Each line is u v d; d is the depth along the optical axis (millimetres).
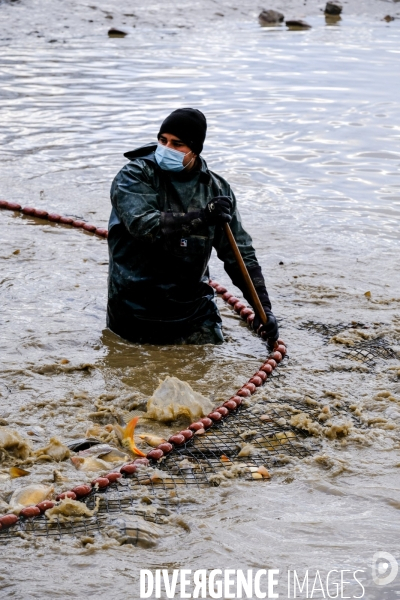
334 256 7887
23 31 17953
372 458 4621
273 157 10797
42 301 6715
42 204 9078
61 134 11406
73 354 5859
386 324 6469
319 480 4379
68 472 4430
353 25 20266
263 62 16031
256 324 6121
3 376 5457
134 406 5191
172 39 18047
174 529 3957
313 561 3730
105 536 3865
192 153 5727
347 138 11602
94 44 17234
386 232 8562
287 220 8820
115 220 5980
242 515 4066
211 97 13461
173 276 5914
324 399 5312
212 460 4617
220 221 5578
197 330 6164
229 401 5184
